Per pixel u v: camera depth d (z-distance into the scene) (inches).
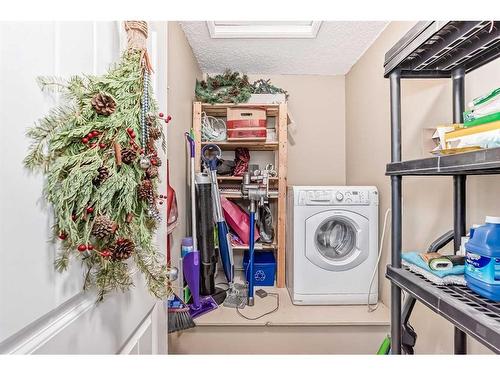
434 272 33.0
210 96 92.1
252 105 92.2
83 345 24.9
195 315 72.8
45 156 20.1
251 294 80.3
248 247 92.0
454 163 27.5
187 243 75.1
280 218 94.4
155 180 28.5
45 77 20.6
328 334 71.5
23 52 18.8
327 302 79.1
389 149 76.9
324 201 79.2
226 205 95.8
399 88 41.5
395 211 40.1
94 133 21.5
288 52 94.7
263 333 71.6
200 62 102.2
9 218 17.6
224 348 71.4
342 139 113.2
